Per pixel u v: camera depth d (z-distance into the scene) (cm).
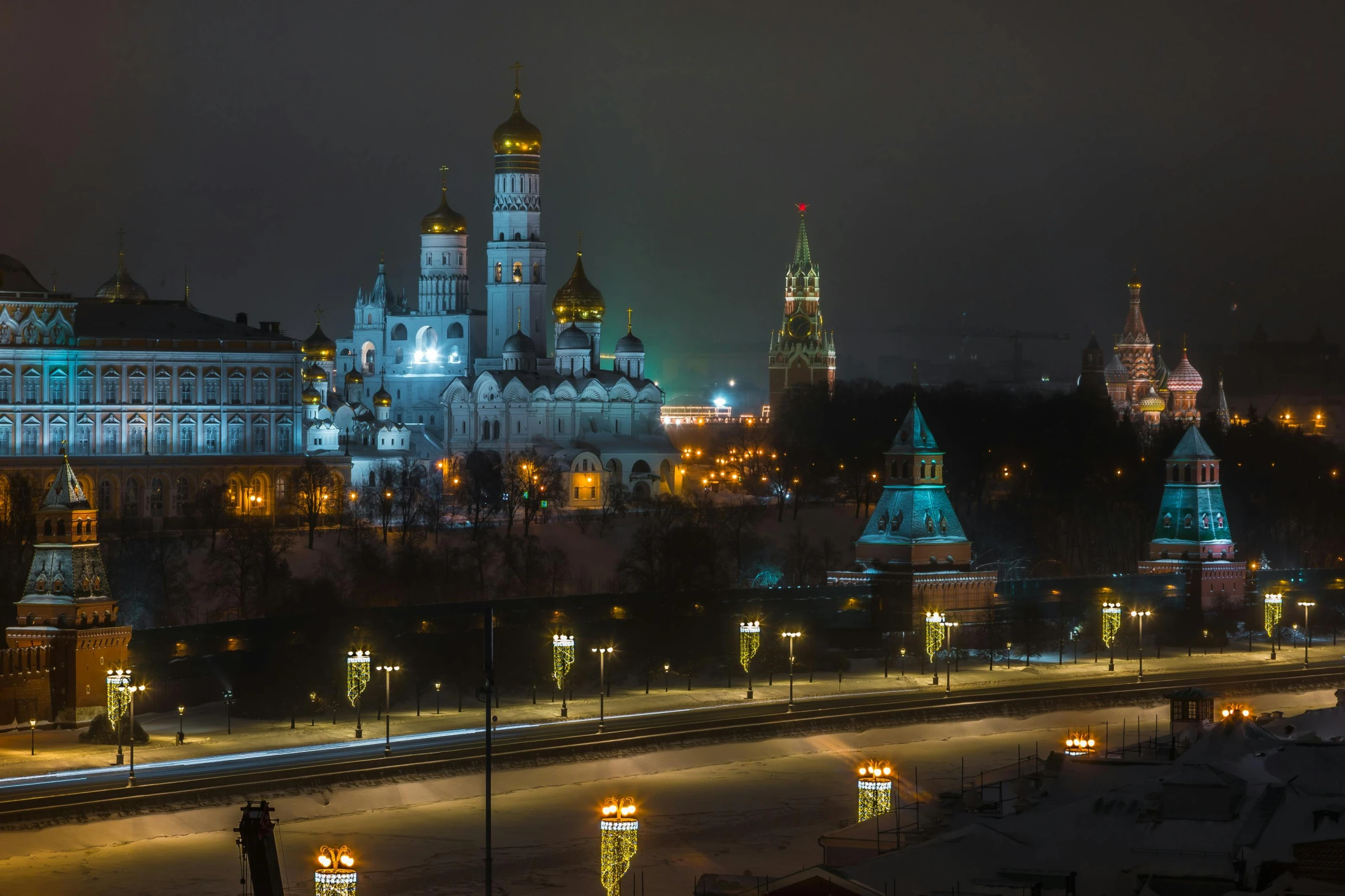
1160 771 19750
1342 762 19512
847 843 18238
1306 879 15938
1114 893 16125
